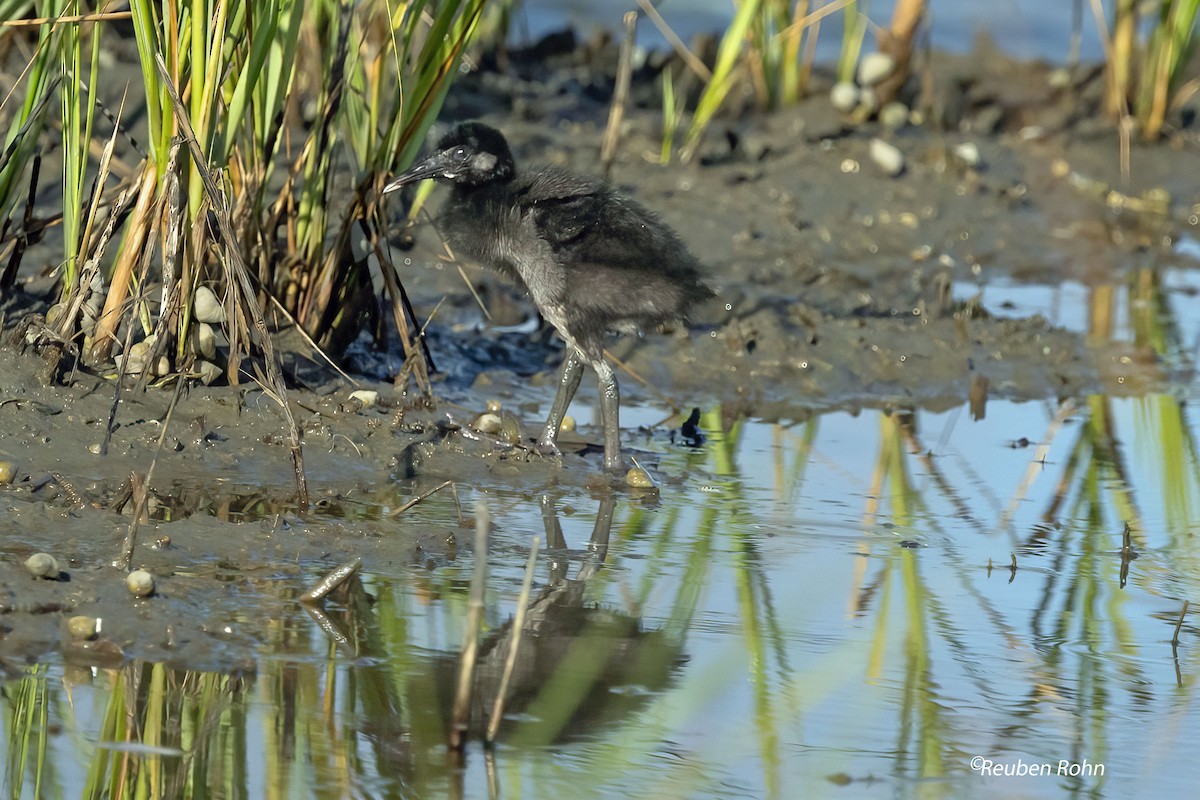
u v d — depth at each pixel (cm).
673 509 1029
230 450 1038
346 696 712
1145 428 1265
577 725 702
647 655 782
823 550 959
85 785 625
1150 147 2081
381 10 1335
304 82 1639
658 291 1080
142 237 1058
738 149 1897
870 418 1282
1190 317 1600
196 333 1085
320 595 812
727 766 671
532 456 1102
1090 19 2684
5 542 838
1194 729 728
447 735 682
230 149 1052
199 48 1001
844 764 679
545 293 1074
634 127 1947
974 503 1070
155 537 866
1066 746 706
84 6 1183
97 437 1015
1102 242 1848
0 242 1106
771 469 1132
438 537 927
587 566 905
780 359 1381
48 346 1048
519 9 2300
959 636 829
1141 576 937
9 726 664
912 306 1552
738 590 881
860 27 2067
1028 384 1384
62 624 750
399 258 1504
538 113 1948
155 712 684
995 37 2512
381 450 1071
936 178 1906
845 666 781
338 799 625
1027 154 2033
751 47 1967
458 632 791
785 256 1648
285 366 1139
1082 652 816
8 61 1561
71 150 1046
